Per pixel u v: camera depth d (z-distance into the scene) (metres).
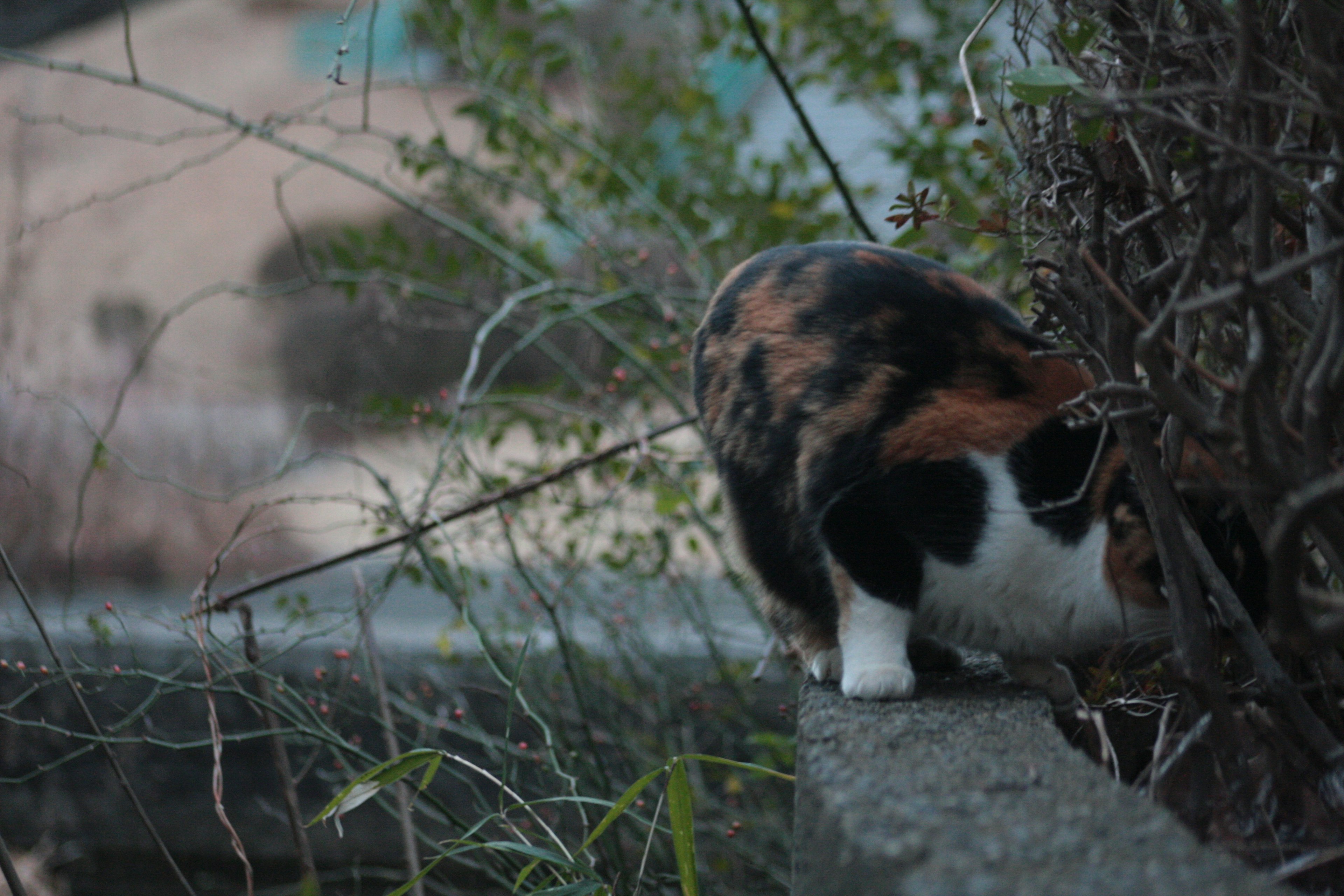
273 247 9.64
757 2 3.73
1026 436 1.82
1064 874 1.14
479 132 4.15
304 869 2.46
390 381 6.30
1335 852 1.48
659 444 3.65
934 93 3.89
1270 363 1.36
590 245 3.39
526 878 2.60
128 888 4.10
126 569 5.89
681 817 1.90
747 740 3.22
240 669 2.67
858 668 1.89
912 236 2.61
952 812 1.31
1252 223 1.50
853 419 1.90
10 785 4.05
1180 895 1.09
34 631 3.64
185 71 12.29
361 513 4.82
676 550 4.22
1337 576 1.78
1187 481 1.58
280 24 13.20
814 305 2.07
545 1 3.82
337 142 4.04
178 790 4.05
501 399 3.31
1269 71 1.50
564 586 3.21
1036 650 1.95
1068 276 1.74
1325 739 1.61
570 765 2.82
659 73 4.47
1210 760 1.67
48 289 8.20
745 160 4.78
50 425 6.16
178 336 8.41
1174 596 1.64
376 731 3.79
